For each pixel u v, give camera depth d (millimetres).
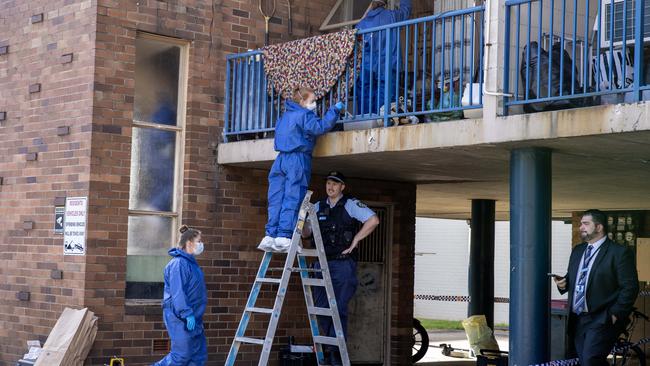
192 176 14297
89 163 13398
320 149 12984
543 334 11234
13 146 14828
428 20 12031
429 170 14703
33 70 14562
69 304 13469
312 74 13320
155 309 13883
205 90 14492
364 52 12953
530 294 11258
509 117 10859
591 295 11398
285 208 12734
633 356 19750
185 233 11953
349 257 13148
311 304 13016
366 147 12367
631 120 9812
